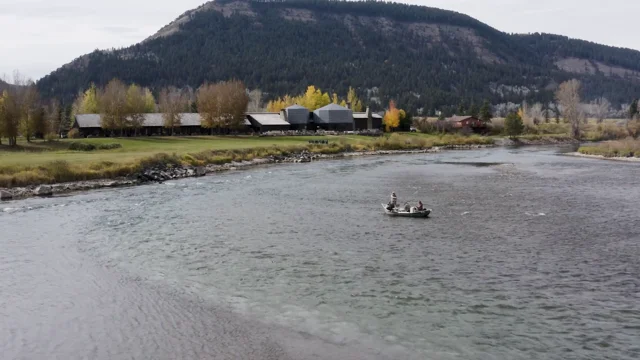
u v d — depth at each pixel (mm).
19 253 31031
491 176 73062
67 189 57875
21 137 122125
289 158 101625
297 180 69375
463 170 82312
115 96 122375
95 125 125312
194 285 25234
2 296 23719
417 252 31297
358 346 18781
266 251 31562
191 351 18375
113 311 21984
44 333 19797
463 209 46344
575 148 144500
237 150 98000
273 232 36938
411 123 192500
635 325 20469
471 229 37844
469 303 22781
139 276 26656
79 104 182750
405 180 68938
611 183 63812
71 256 30422
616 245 32812
